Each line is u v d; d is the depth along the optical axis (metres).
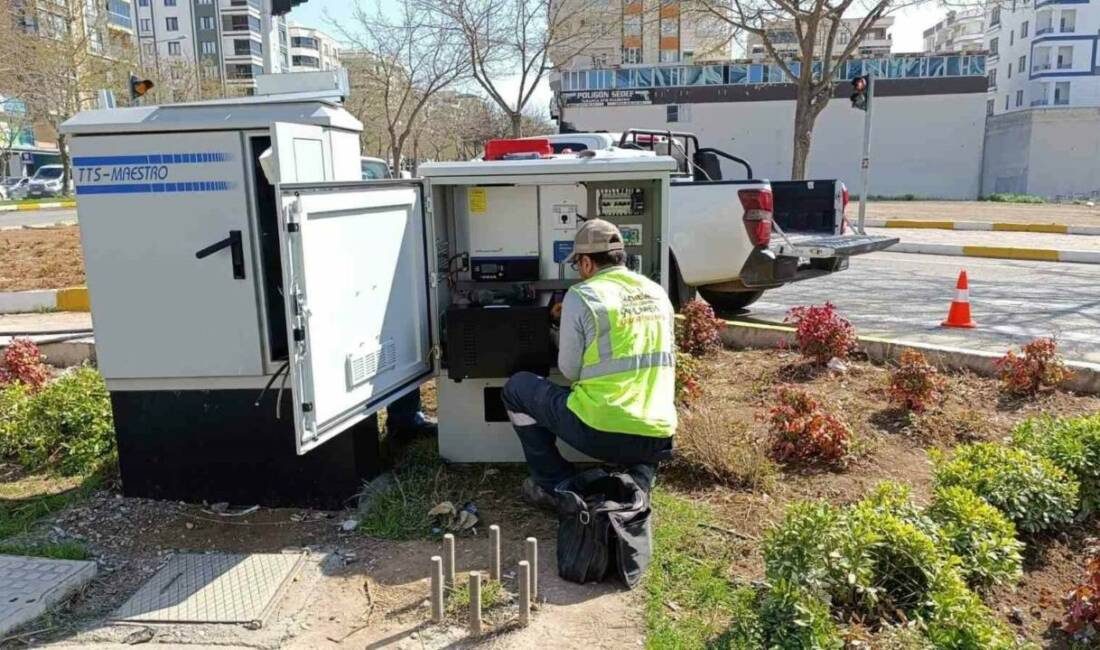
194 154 4.08
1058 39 72.88
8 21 33.78
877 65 44.69
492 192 4.81
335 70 5.11
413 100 30.25
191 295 4.21
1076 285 10.88
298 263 3.53
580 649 3.07
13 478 4.83
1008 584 3.41
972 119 44.34
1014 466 3.97
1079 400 5.58
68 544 3.95
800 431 4.71
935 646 2.88
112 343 4.30
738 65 44.94
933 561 3.18
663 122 45.59
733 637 3.04
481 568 3.68
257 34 91.38
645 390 3.78
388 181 4.18
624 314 3.79
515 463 4.79
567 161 4.45
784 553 3.20
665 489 4.40
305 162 4.07
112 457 4.92
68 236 17.91
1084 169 44.16
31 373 6.23
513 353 4.43
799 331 6.45
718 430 4.73
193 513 4.36
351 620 3.29
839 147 45.47
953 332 7.98
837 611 3.13
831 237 8.94
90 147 4.11
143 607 3.40
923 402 5.30
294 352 3.50
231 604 3.41
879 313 9.01
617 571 3.55
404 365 4.43
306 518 4.28
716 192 7.73
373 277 4.11
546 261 4.86
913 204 31.81
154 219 4.15
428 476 4.59
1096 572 3.13
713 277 7.85
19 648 3.13
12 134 46.34
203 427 4.39
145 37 70.62
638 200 4.76
